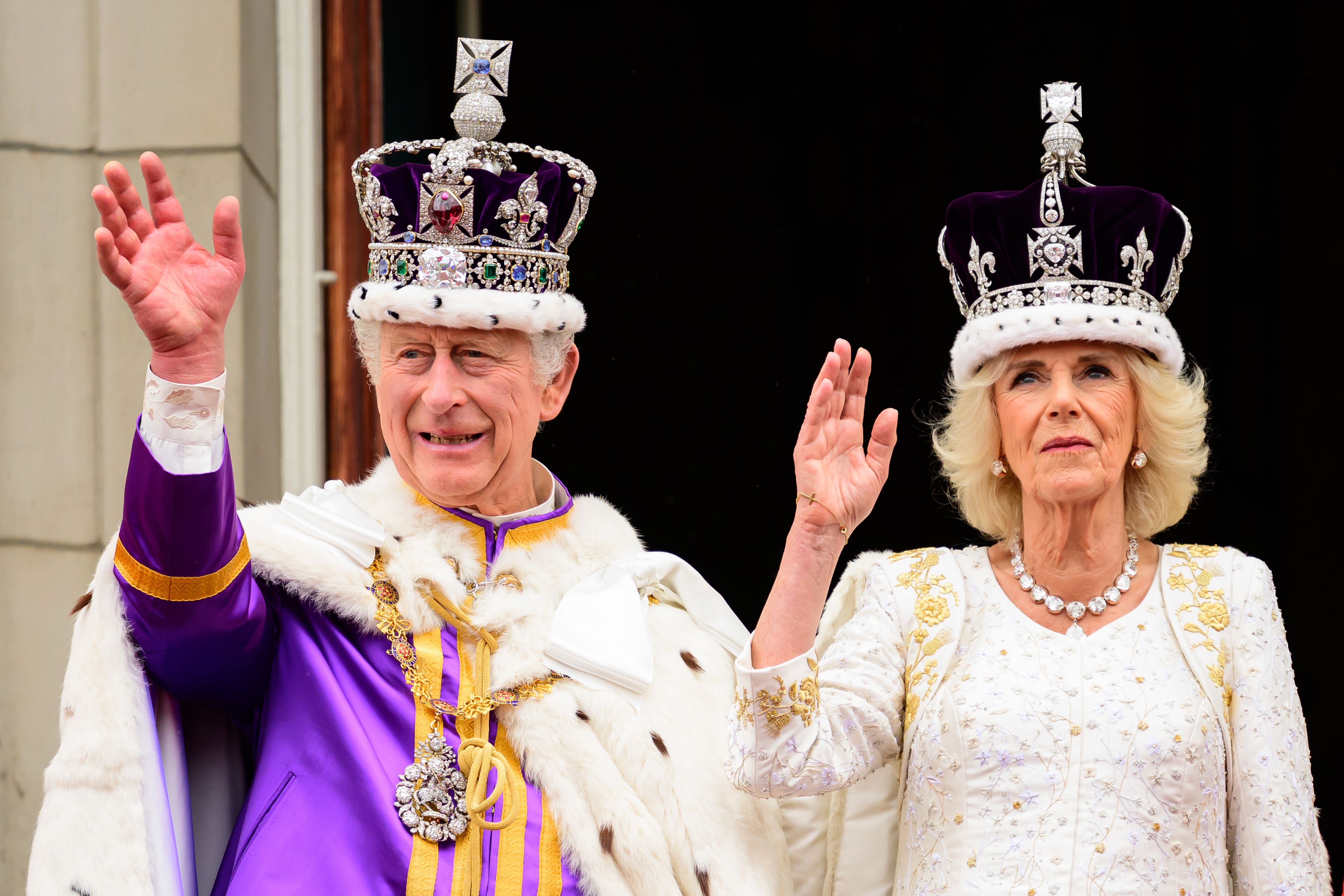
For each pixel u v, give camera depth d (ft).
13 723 40.93
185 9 41.86
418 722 27.43
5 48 41.65
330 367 47.09
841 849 30.30
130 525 25.63
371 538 28.58
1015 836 26.07
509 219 29.35
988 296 29.43
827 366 27.22
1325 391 62.54
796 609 26.86
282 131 46.39
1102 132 68.74
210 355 25.25
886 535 73.97
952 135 73.20
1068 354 28.43
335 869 26.08
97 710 25.96
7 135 41.55
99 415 41.50
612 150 73.72
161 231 25.08
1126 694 26.68
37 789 40.83
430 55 59.31
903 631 28.94
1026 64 71.46
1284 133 64.08
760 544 75.36
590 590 29.84
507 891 26.48
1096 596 28.32
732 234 75.00
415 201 29.22
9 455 41.34
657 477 75.56
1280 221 64.13
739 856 28.43
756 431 75.31
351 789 26.71
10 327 41.50
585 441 75.31
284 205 46.32
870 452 27.43
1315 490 62.54
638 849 27.02
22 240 41.60
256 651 27.55
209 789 28.55
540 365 29.94
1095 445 27.94
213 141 41.75
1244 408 64.64
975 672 27.58
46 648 41.06
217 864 28.40
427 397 28.40
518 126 72.23
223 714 28.84
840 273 74.74
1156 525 29.63
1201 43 66.49
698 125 73.92
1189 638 27.40
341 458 46.80
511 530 29.89
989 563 29.63
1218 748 26.53
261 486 43.60
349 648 28.02
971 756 26.73
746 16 72.74
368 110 48.08
